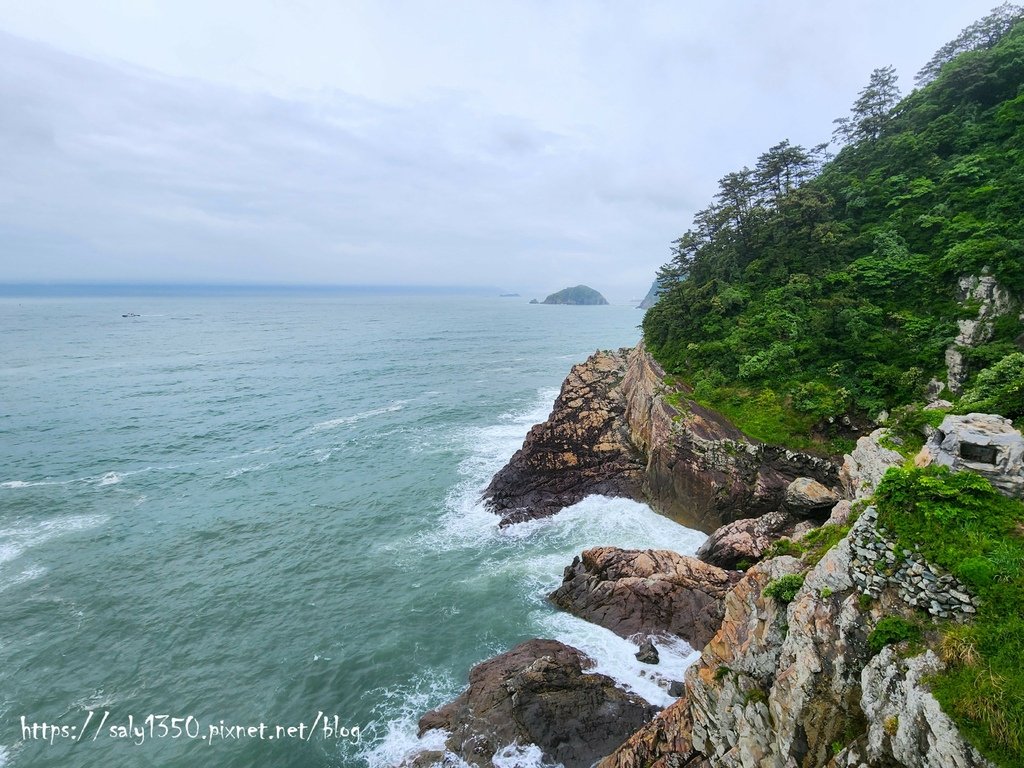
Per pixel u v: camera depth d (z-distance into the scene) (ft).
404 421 223.92
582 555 105.19
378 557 120.57
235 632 96.94
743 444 118.01
